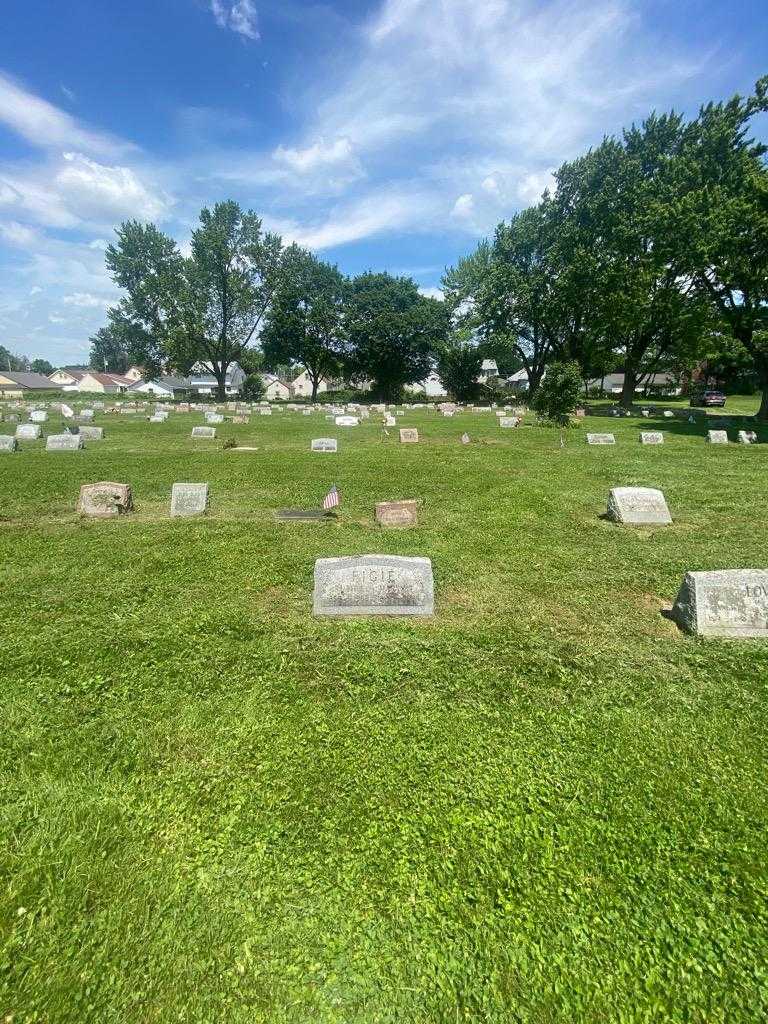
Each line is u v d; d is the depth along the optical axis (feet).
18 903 7.75
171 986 6.77
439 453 54.29
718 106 92.79
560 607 18.17
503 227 136.77
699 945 7.31
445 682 13.55
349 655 14.79
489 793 9.87
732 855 8.67
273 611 17.60
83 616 17.02
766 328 80.94
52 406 123.75
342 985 6.81
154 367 193.16
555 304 128.88
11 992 6.67
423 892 7.97
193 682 13.39
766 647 15.40
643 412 111.86
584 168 118.62
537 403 89.81
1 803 9.56
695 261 81.92
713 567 21.84
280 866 8.37
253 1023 6.40
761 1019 6.51
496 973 6.96
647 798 9.84
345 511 30.68
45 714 12.05
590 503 32.68
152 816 9.33
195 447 57.77
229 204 150.30
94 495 29.19
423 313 178.50
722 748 11.21
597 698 12.94
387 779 10.18
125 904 7.77
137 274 159.84
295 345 177.99
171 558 22.31
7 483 36.88
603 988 6.81
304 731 11.57
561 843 8.84
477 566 21.88
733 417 94.99
